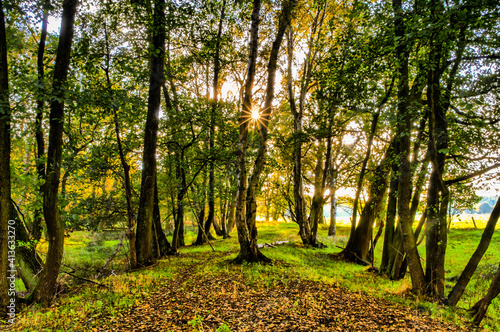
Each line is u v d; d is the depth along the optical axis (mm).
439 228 7984
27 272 8164
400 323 5766
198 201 15828
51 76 7520
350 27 9695
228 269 10008
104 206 11289
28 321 5500
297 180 18000
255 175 11836
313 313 6090
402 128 8273
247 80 11336
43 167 8219
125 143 12180
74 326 5273
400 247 10344
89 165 10148
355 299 7277
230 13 16938
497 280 6285
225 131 15727
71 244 15664
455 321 6258
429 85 7559
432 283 7914
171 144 14852
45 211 6453
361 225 14758
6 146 5664
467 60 7871
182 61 14570
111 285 8023
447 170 9188
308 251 15695
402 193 8305
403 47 7648
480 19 6039
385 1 8109
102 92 7070
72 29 6504
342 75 10188
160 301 6727
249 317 5812
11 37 8234
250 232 11391
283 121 20984
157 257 13164
